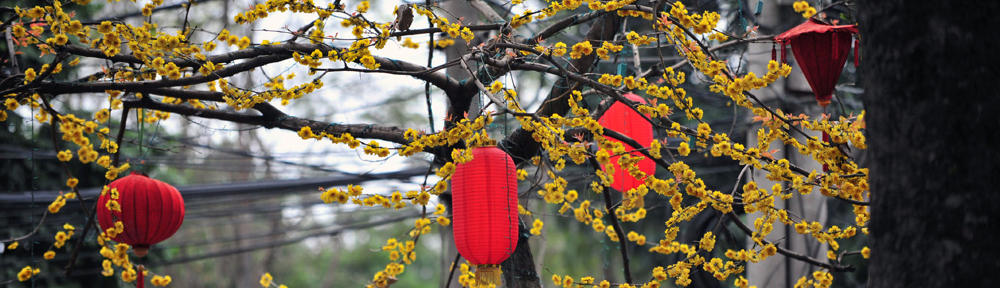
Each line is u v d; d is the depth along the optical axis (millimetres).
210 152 10297
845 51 3484
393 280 4664
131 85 3783
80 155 3463
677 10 3393
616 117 4180
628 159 3492
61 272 7723
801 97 5457
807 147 3490
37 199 6547
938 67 2285
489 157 3672
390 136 4250
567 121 3439
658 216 9914
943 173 2273
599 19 4387
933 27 2293
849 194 3469
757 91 5441
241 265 16969
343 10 3473
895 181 2352
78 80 4156
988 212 2236
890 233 2371
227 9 9219
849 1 3635
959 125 2262
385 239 22734
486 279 3670
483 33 5105
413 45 4277
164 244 8789
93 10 7500
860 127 3387
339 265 23312
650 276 10953
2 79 4258
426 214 4605
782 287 5309
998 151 2246
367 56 3496
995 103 2252
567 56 4754
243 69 3793
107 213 3883
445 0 5031
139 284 4402
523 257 4789
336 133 4254
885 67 2375
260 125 4332
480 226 3604
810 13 3949
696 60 3410
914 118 2316
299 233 18312
